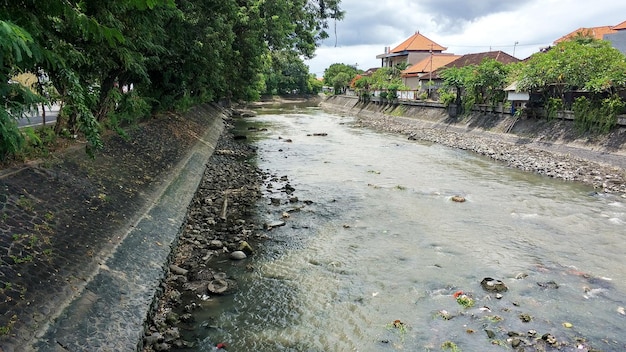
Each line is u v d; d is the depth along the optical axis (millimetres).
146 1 4609
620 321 8234
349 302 8938
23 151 9094
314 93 104312
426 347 7414
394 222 13984
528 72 29953
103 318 6570
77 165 10531
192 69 20953
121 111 16297
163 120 21969
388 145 31562
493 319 8258
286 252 11492
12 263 6262
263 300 8953
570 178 20406
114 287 7430
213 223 13312
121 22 9453
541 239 12539
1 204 7230
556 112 28438
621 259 11109
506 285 9664
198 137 25312
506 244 12141
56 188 8945
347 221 14055
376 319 8305
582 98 26125
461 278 10023
